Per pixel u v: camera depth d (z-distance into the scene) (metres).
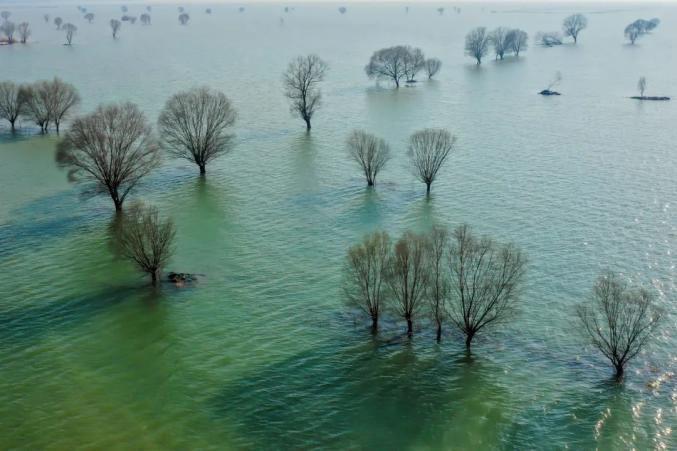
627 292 77.38
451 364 69.56
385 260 75.00
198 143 128.12
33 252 96.50
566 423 60.59
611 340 67.12
